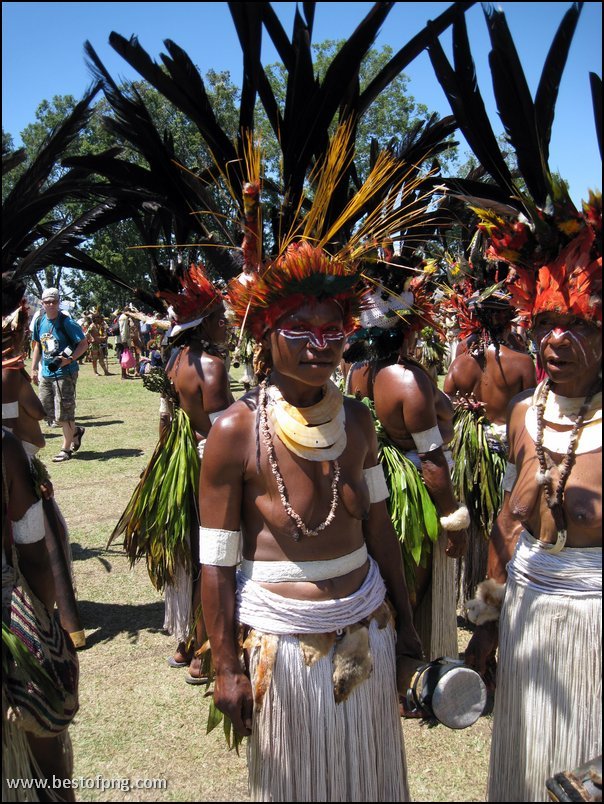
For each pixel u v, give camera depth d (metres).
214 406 3.42
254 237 2.09
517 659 2.08
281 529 1.96
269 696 1.93
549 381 2.13
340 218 2.21
